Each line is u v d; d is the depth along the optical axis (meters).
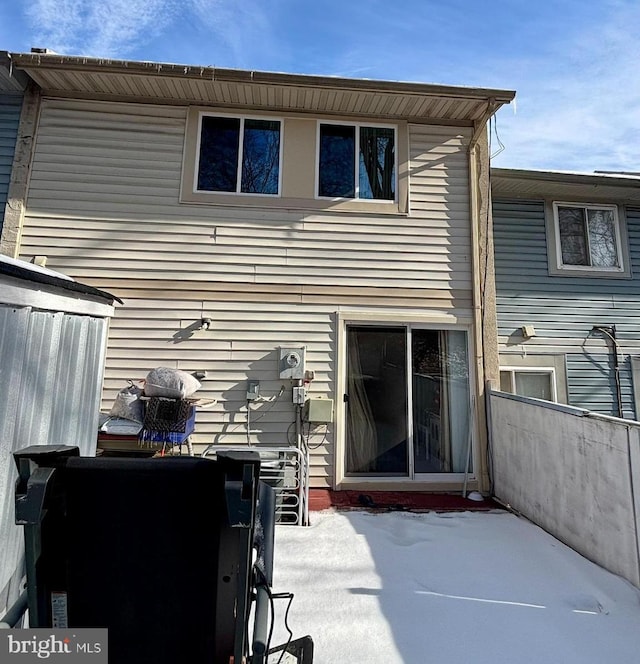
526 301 6.21
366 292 5.16
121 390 4.57
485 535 3.74
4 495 2.12
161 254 5.00
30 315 2.38
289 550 3.38
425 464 5.00
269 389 4.94
